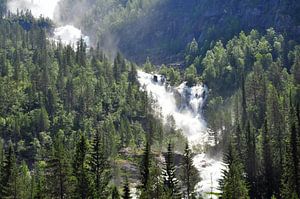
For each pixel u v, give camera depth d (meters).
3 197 105.50
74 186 101.06
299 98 194.25
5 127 196.50
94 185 102.44
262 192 142.12
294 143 124.19
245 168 147.62
